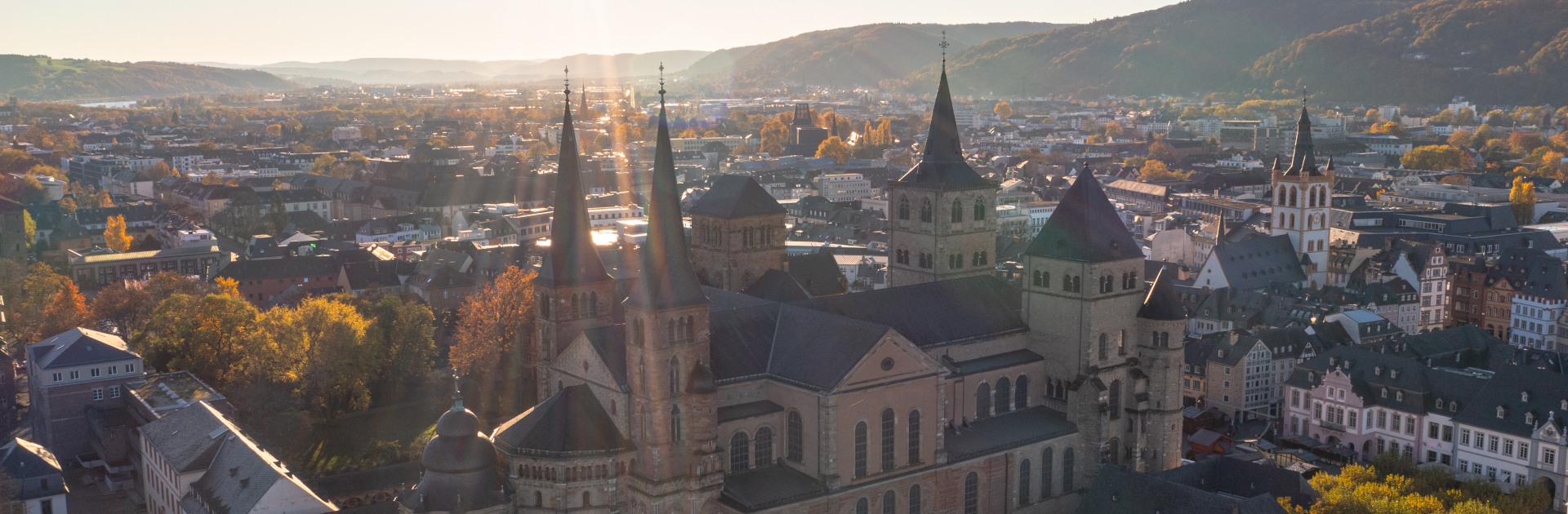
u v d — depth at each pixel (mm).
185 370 193375
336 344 189000
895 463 134750
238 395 186250
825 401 127000
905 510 137000
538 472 123438
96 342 184500
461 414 124875
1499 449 169375
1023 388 156125
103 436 173750
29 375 198625
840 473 129500
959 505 142750
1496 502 155000
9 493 141125
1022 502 149500
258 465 137375
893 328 135750
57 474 147500
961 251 172000
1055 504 153000
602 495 124875
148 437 158625
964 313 154625
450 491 122250
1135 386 156500
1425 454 179750
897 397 133125
